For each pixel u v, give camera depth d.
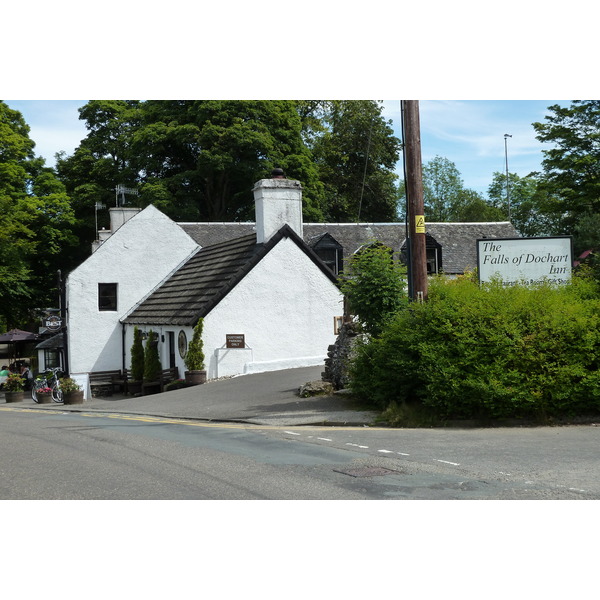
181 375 24.81
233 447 10.71
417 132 13.91
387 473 8.42
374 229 40.22
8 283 40.44
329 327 25.84
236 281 24.30
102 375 31.05
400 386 13.29
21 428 15.19
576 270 15.80
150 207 32.16
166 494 7.75
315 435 11.61
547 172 40.09
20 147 41.56
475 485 7.71
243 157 45.72
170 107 47.84
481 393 11.85
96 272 31.30
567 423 11.72
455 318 12.66
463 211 74.69
